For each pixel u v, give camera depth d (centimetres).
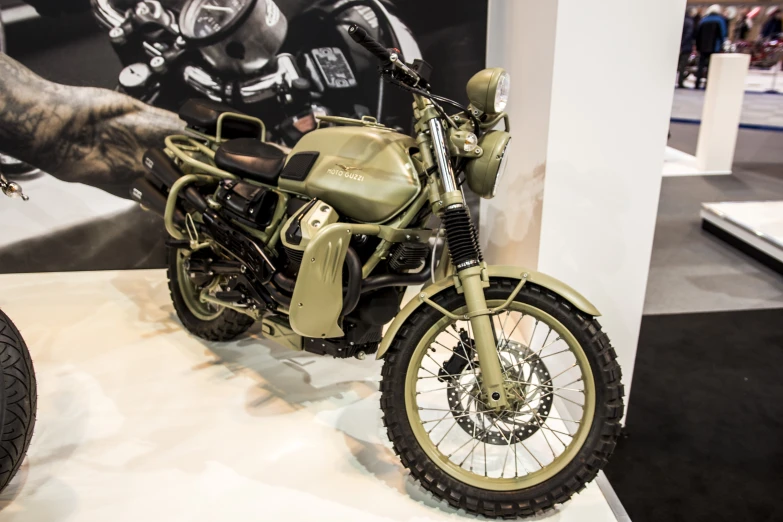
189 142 229
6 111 283
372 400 205
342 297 171
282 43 288
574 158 192
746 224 392
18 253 304
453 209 149
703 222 442
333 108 300
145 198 228
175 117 293
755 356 268
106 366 222
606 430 149
